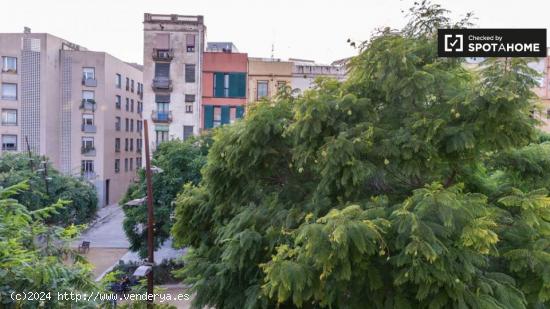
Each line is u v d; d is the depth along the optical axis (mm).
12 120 37844
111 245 29234
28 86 37875
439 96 5730
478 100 5078
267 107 6762
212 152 7449
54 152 39688
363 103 5773
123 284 14883
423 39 6453
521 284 4941
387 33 6340
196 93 29312
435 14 6508
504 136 5156
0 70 37219
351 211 4359
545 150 6273
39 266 6164
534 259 4695
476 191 6363
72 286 6703
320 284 4512
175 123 29594
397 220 4457
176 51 29359
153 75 29516
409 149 5289
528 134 5195
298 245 5039
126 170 46906
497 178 6715
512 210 5758
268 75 28453
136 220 19781
